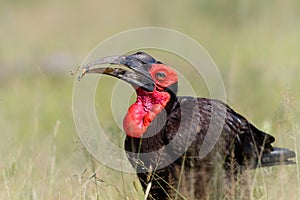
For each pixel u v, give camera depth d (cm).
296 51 2462
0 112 1967
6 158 1324
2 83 2619
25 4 4122
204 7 3581
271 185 1208
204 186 1120
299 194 1187
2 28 3603
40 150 1400
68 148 1534
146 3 3941
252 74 2070
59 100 2100
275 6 3139
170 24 3494
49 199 1234
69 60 2823
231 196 1134
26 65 2808
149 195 1147
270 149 1202
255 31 2948
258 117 1688
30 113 2014
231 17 3416
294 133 1230
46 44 3381
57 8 4128
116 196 1194
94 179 1223
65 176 1342
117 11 4038
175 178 1118
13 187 1242
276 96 1816
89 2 4125
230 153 1148
